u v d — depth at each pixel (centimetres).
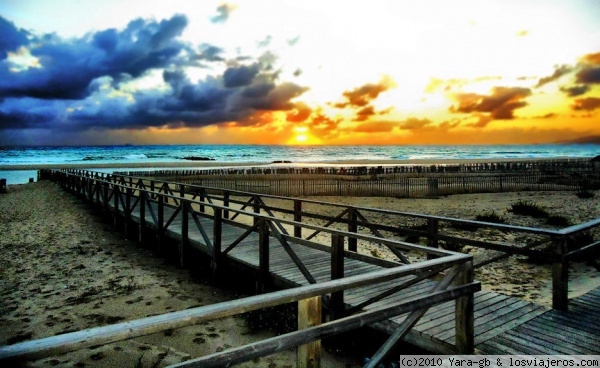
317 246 518
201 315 205
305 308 256
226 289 724
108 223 1387
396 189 2534
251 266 654
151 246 1063
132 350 487
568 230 479
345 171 3616
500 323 431
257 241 862
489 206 1902
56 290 709
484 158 10994
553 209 1739
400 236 1246
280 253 742
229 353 208
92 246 1053
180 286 740
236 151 18025
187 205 851
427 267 323
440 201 2134
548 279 785
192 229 1002
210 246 763
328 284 264
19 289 711
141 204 1060
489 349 370
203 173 3478
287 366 465
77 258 932
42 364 447
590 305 489
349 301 480
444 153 16062
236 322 578
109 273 817
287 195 2439
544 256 481
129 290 712
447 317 429
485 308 477
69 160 8750
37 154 11981
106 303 646
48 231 1241
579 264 884
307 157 12525
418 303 309
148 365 450
